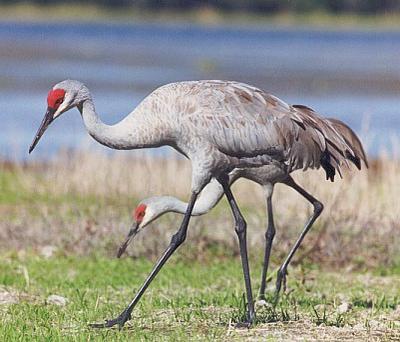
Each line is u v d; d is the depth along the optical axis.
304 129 11.46
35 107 37.25
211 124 11.12
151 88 44.75
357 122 34.16
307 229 12.55
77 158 22.00
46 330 10.82
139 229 12.02
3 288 13.45
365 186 18.41
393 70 57.75
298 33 107.38
